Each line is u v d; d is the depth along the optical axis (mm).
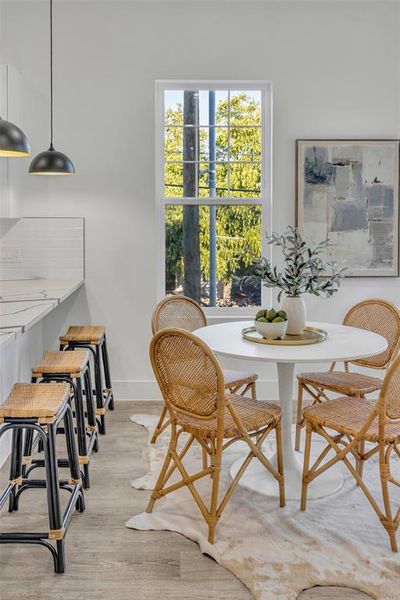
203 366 2324
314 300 4422
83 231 4359
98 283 4395
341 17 4281
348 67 4305
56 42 4246
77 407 2865
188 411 2451
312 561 2252
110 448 3455
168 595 2061
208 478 3010
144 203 4359
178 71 4285
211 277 4559
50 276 4379
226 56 4281
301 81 4309
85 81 4281
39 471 3119
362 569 2205
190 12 4258
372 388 3127
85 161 4320
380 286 4418
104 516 2613
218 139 4473
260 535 2443
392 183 4340
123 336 4434
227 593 2070
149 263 4395
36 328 4125
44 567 2232
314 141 4305
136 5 4242
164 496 2803
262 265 3055
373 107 4332
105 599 2037
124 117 4309
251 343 2859
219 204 4504
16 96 3986
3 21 4227
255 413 2631
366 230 4355
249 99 4445
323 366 4488
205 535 2432
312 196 4340
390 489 2893
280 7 4266
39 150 4297
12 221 4336
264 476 2996
